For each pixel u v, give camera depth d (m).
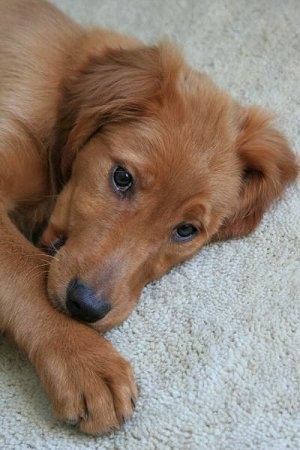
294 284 0.63
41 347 0.54
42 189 0.62
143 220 0.56
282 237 0.66
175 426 0.53
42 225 0.63
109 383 0.53
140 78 0.58
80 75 0.61
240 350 0.58
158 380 0.56
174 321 0.59
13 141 0.59
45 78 0.61
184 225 0.59
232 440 0.53
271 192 0.65
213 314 0.60
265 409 0.55
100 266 0.54
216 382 0.56
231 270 0.63
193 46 0.81
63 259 0.55
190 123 0.57
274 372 0.57
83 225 0.56
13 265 0.56
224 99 0.60
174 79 0.59
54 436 0.53
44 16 0.64
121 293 0.55
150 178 0.56
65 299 0.54
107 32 0.66
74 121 0.60
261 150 0.62
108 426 0.52
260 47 0.81
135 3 0.84
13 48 0.62
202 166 0.57
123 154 0.56
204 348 0.58
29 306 0.55
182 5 0.85
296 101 0.76
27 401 0.54
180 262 0.62
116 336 0.58
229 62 0.80
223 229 0.64
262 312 0.60
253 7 0.85
